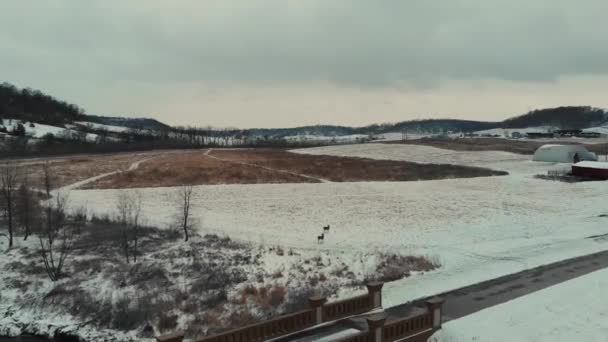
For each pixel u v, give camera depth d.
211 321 19.05
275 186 59.56
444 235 32.88
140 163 78.31
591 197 48.31
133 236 31.80
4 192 34.41
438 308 15.41
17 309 22.08
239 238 32.62
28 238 31.94
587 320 16.59
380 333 13.90
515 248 27.59
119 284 23.75
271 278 23.66
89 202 46.12
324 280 22.81
